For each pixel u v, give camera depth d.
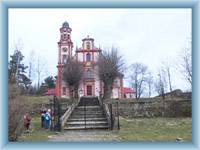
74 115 28.55
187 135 20.30
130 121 31.80
